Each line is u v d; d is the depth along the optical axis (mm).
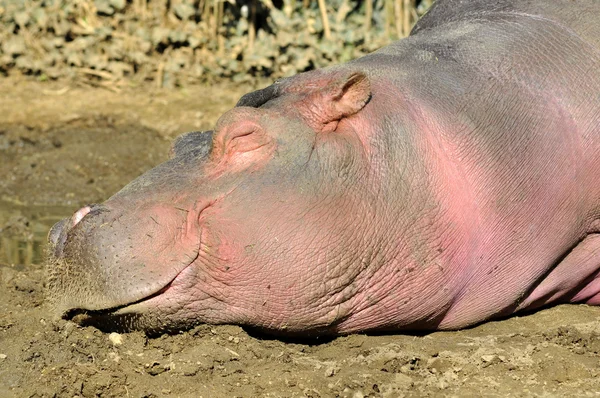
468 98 9453
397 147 8992
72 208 15711
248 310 8781
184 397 8367
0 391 8680
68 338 9141
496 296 9641
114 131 18453
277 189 8570
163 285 8500
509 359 9055
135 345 8938
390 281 9008
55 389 8570
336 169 8711
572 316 10289
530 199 9430
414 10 20953
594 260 10172
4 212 15406
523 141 9438
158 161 17344
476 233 9250
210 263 8594
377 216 8812
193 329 8977
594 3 10414
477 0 10898
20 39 20531
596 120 9727
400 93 9336
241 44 20719
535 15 10320
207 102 19672
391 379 8672
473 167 9227
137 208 8633
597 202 9852
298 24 20703
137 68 20703
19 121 18656
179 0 20953
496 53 9836
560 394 8453
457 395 8445
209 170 8805
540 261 9688
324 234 8602
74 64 20500
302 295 8703
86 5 20859
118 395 8500
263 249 8523
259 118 8695
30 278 11289
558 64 9867
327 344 9320
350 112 8914
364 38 20422
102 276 8508
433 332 9789
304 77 9203
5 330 9797
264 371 8695
